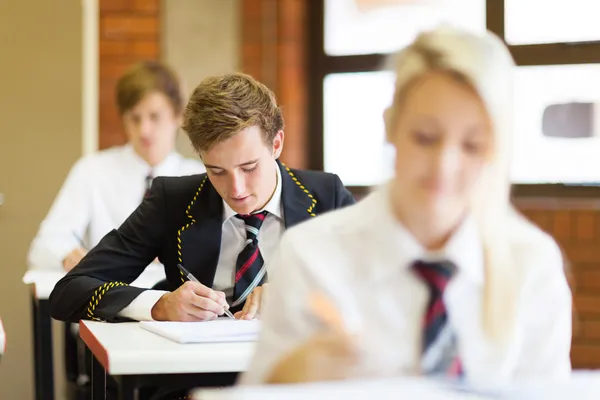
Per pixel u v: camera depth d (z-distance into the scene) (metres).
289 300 1.26
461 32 1.20
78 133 4.69
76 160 4.69
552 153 4.87
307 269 1.27
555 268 1.35
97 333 1.98
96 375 2.06
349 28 5.23
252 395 0.93
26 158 4.67
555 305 1.34
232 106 2.24
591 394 1.00
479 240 1.26
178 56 5.02
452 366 1.24
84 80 4.70
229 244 2.42
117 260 2.45
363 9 5.20
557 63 4.88
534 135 4.89
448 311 1.25
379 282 1.25
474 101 1.17
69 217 4.11
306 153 5.28
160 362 1.68
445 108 1.17
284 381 1.09
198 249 2.40
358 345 1.11
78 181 4.18
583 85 4.86
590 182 4.82
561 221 4.65
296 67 5.14
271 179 2.37
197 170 4.30
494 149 1.19
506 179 1.23
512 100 1.19
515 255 1.33
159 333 1.94
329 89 5.27
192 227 2.41
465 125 1.18
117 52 4.98
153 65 4.24
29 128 4.68
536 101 4.90
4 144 4.66
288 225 2.41
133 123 4.17
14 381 4.66
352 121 5.23
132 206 4.19
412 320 1.25
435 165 1.18
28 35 4.67
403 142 1.20
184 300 2.14
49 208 4.68
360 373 1.09
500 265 1.28
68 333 3.64
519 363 1.35
